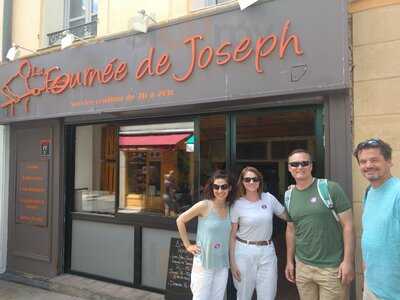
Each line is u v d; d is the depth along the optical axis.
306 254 3.43
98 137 6.08
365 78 3.90
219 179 3.75
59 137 6.20
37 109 5.98
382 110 3.82
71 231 6.25
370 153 2.65
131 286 5.58
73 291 5.69
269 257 3.72
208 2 5.11
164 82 4.79
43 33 6.66
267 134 4.90
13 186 6.72
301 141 4.73
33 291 5.91
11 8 6.88
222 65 4.38
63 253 6.21
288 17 3.99
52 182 6.25
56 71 5.75
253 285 3.75
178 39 4.68
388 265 2.57
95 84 5.37
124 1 5.64
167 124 5.38
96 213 6.05
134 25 4.84
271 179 4.94
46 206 6.30
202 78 4.51
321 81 3.82
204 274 3.75
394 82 3.77
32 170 6.48
